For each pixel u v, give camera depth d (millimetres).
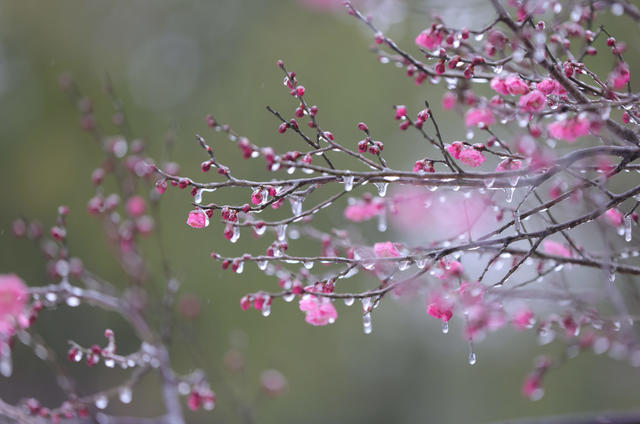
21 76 10352
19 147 10047
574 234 5086
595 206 3852
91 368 9797
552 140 3672
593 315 4141
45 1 10555
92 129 5926
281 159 2955
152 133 9750
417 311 10320
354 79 9758
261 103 9781
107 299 5387
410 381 10438
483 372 10219
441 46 3484
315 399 9570
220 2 10883
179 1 10922
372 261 3131
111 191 9523
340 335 9969
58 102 10047
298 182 2986
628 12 3572
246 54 10359
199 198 2982
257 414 9125
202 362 7797
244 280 9203
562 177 4039
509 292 3840
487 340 10164
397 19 5461
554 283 4355
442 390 10414
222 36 10625
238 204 8992
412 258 3127
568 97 3383
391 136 9297
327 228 7953
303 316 9703
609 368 8828
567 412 8992
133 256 5766
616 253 3775
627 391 8641
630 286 4730
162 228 9078
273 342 9359
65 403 4641
